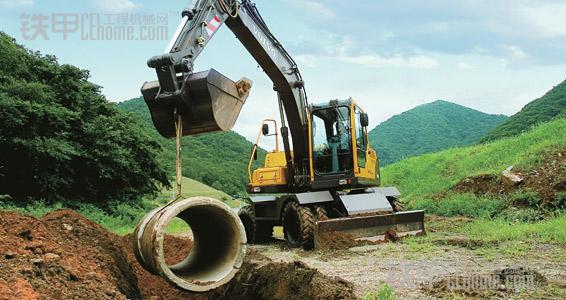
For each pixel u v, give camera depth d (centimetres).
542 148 2120
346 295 597
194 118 631
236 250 568
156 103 647
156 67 638
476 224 1515
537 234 1226
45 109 2086
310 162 1248
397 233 1228
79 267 544
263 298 692
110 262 651
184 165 6138
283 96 1241
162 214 531
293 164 1322
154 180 2888
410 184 2603
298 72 1258
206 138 8025
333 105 1252
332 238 1107
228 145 8025
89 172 2398
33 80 2317
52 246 563
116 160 2380
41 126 2144
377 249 1069
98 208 2350
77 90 2484
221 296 751
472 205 1870
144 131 2805
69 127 2238
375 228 1180
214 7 905
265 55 1130
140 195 2705
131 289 667
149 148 2683
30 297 407
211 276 564
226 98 647
